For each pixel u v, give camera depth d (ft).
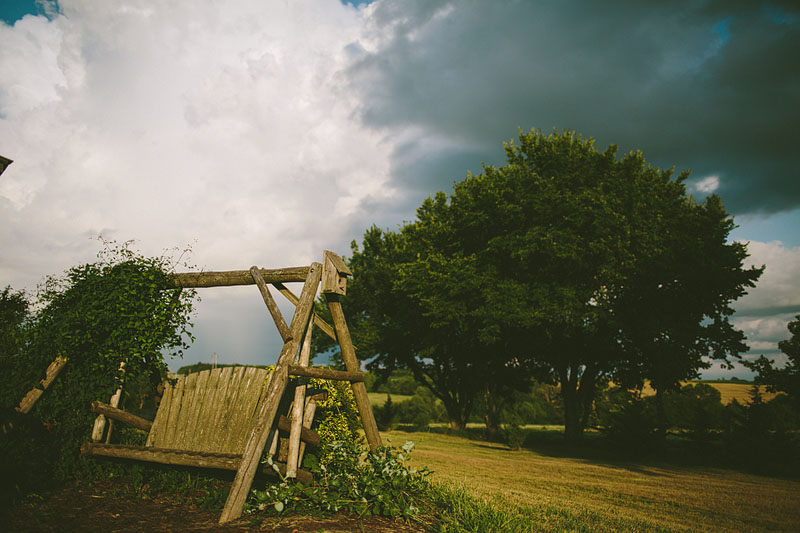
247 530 13.67
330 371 18.76
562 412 190.60
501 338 91.20
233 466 15.90
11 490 15.08
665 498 39.37
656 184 87.92
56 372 19.56
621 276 77.71
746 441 70.95
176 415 20.49
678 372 80.12
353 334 117.08
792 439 70.64
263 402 16.46
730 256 79.82
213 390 19.93
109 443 20.42
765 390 75.05
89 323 20.07
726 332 81.92
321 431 23.04
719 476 60.90
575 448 89.86
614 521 26.45
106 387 20.39
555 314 77.82
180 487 18.07
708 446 80.28
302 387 19.03
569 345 94.07
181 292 22.33
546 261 83.41
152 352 21.11
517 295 79.82
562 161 86.17
